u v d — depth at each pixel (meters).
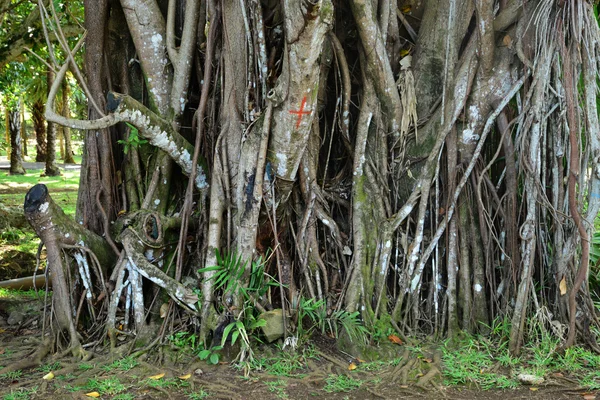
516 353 4.98
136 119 4.83
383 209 5.65
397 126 5.76
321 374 4.65
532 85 5.15
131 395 4.26
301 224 5.57
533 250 5.13
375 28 5.39
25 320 6.16
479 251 5.58
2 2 9.23
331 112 6.05
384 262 5.50
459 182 5.59
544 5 5.04
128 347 4.99
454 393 4.37
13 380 4.52
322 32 4.23
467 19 5.70
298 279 5.59
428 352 5.07
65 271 5.12
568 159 5.31
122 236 5.27
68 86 21.48
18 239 11.08
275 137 4.96
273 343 5.05
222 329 4.89
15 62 13.00
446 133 5.47
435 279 5.59
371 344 5.14
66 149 34.38
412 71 5.96
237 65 5.36
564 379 4.57
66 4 9.14
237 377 4.55
